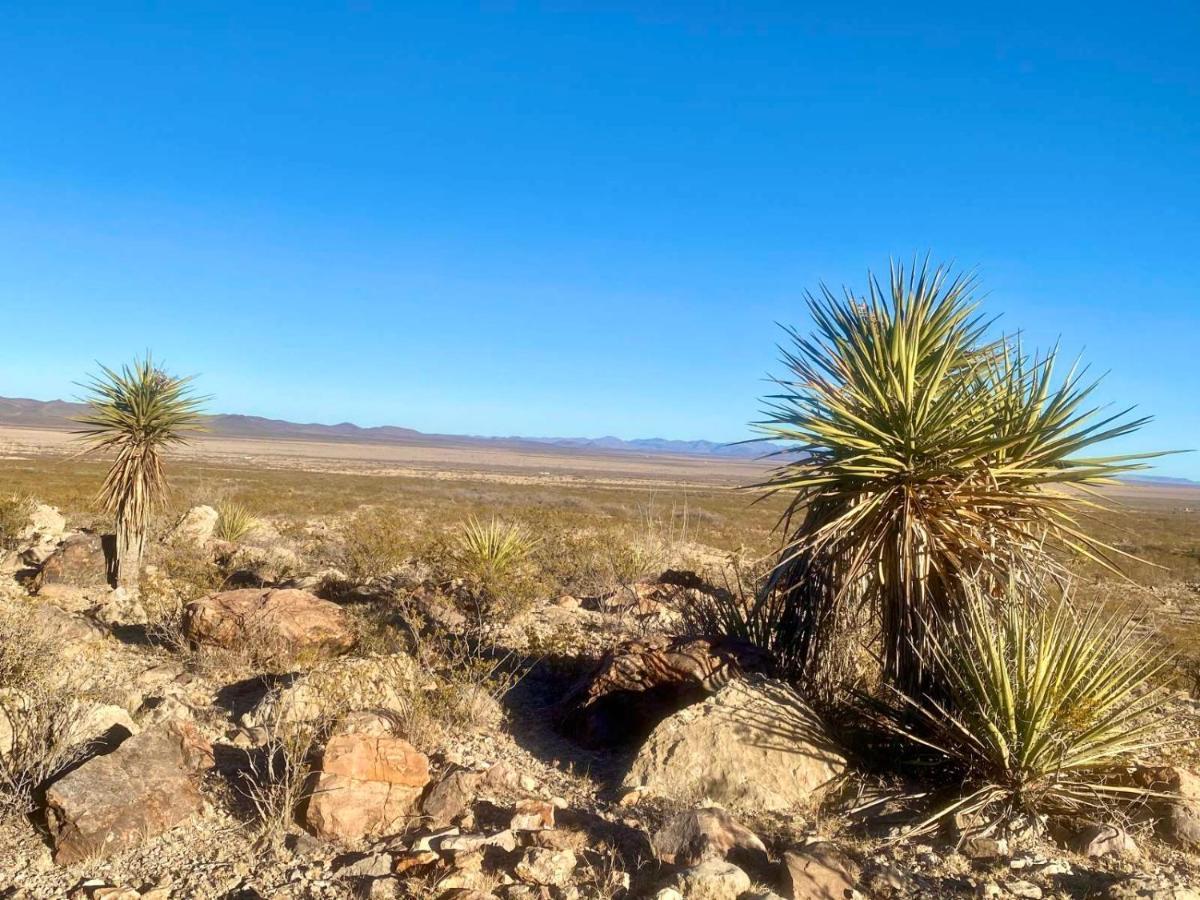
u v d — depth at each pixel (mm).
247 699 5262
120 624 7121
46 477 30984
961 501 4402
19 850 3264
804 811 3938
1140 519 38125
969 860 3482
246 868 3211
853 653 4980
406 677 5094
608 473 100375
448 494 38281
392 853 3312
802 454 4945
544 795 4055
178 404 9125
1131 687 4059
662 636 5477
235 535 12609
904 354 4723
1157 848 3617
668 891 2949
